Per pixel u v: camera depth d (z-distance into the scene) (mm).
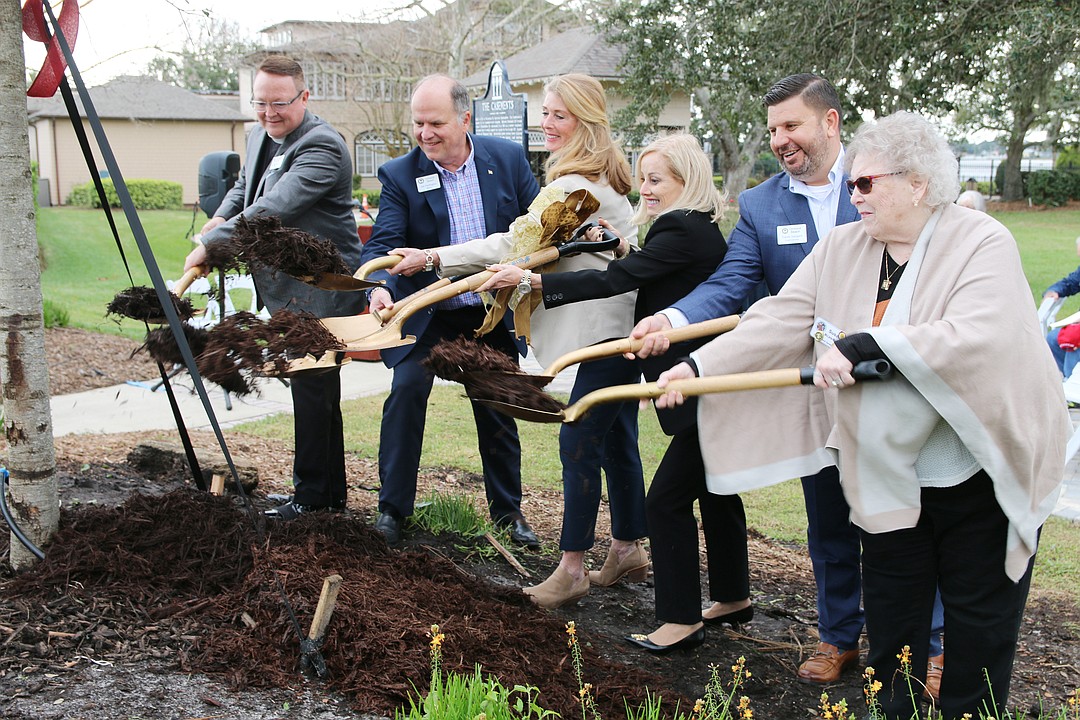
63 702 2596
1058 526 5805
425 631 3043
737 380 2844
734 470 3078
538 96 29297
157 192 35469
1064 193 36312
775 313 3053
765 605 4387
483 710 2557
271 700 2730
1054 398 2705
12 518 3379
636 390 2955
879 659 2916
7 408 3377
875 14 13469
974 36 12883
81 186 34969
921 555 2822
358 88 36469
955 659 2807
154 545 3455
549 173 4098
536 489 6031
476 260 4117
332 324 3643
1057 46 12477
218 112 39344
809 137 3445
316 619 2895
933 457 2748
